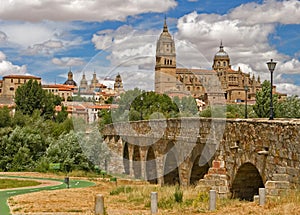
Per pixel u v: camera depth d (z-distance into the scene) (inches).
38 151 2016.5
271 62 756.0
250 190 792.9
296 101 1859.0
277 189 609.3
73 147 1831.9
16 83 6269.7
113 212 654.5
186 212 599.5
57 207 763.4
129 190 994.7
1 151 1939.0
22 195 1019.9
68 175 1691.7
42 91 3678.6
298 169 582.6
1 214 704.4
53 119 3622.0
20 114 2549.2
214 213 571.5
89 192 1055.6
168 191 864.9
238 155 774.5
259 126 698.8
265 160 676.7
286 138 616.1
